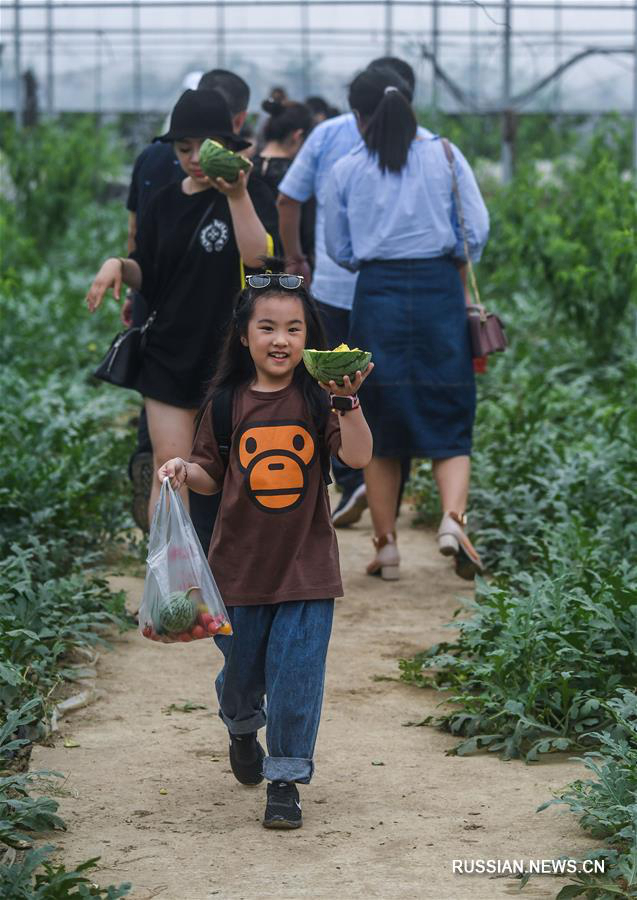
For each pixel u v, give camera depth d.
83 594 10.26
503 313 23.66
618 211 20.31
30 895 5.84
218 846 6.75
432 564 12.87
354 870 6.45
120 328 23.78
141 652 10.15
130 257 10.35
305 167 13.45
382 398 11.56
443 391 11.55
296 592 6.86
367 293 11.59
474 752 8.13
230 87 11.62
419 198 11.44
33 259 29.73
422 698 9.16
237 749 7.33
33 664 8.98
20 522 12.15
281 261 7.42
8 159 35.22
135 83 55.06
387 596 11.73
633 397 17.12
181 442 10.12
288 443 6.93
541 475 13.66
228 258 9.80
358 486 14.04
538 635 8.58
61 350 21.84
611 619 8.65
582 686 8.48
